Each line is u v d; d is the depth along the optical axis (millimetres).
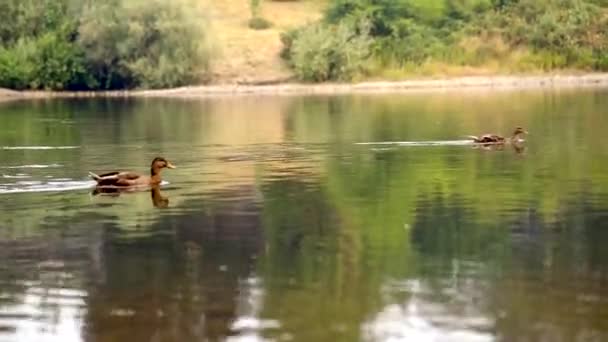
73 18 71312
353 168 26516
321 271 15500
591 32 72250
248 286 14734
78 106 56688
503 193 22031
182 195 22312
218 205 20938
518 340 12414
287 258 16312
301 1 78938
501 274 15195
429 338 12570
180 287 14758
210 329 13000
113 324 13250
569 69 70438
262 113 47875
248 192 22609
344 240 17516
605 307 13555
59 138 36812
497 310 13516
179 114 48438
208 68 68812
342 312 13539
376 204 20938
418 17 73438
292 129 38875
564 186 22875
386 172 25656
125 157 30250
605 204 20438
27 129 40969
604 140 32594
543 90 60781
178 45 68438
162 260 16281
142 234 18172
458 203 20891
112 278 15289
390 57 70125
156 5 68625
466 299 14008
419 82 67812
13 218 19828
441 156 29016
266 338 12664
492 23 72812
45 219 19672
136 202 21469
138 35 68625
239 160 28844
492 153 29594
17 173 26469
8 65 69500
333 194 22219
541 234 17766
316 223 19000
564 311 13438
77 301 14203
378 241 17422
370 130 37594
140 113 49719
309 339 12609
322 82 68125
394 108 48844
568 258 16047
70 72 69375
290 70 68750
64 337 12844
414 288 14547
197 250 16922
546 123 39094
